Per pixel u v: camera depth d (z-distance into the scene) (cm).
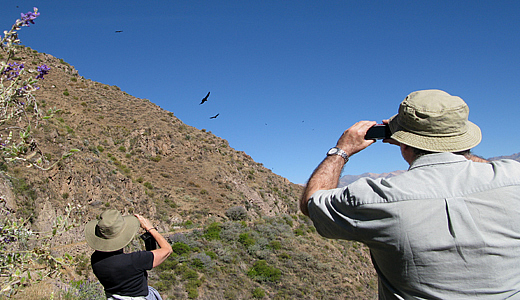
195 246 3825
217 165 6781
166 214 4597
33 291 965
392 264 200
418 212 188
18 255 396
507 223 183
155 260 422
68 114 6275
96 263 402
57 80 8131
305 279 3862
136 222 435
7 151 378
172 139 7075
